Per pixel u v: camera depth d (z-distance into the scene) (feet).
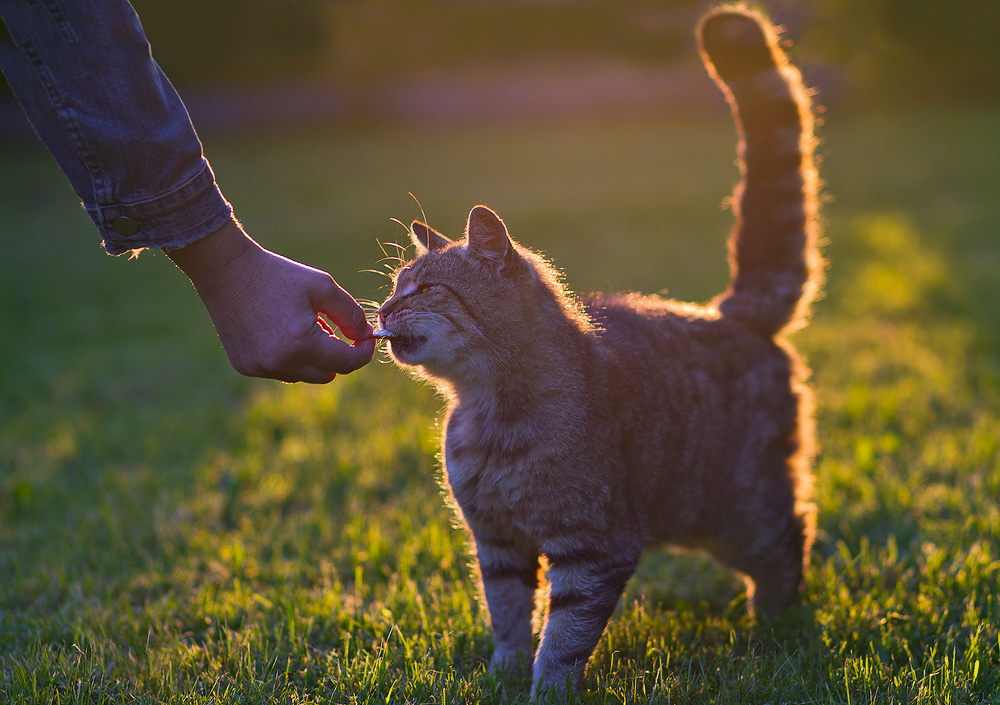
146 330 8.39
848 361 6.55
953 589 3.93
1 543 4.47
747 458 3.78
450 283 3.53
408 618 3.85
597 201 13.56
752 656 3.58
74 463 5.30
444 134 21.44
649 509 3.62
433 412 5.83
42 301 9.36
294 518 4.59
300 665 3.65
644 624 3.81
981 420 5.34
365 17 24.14
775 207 3.96
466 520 3.60
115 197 2.93
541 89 22.99
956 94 25.30
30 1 2.82
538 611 3.79
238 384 6.77
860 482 4.69
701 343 3.80
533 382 3.45
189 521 4.62
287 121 21.80
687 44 25.08
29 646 3.74
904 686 3.44
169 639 3.78
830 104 22.06
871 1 23.65
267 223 12.44
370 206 13.41
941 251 10.15
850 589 4.03
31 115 2.93
